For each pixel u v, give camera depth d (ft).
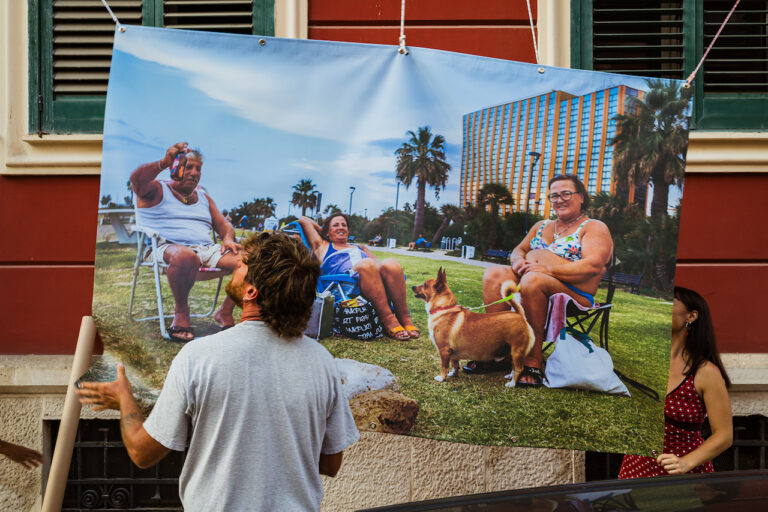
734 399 12.37
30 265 12.33
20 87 12.37
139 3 12.62
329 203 9.14
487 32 12.67
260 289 6.09
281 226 9.07
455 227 9.27
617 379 9.24
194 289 8.95
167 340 8.92
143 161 8.80
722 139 12.36
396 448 12.20
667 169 9.27
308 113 9.08
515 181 9.27
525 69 9.24
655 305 9.23
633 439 9.25
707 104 12.62
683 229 12.50
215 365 5.85
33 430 12.10
